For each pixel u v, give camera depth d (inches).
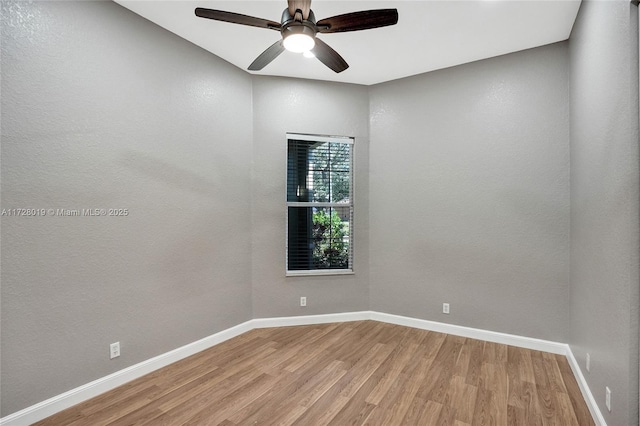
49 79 83.0
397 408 85.5
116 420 80.8
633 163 59.6
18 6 77.7
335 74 145.9
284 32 79.0
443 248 139.7
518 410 84.4
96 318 92.9
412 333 138.9
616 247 66.9
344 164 157.5
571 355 109.2
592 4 83.8
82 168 89.7
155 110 108.0
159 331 109.3
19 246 78.4
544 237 120.4
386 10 72.2
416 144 145.7
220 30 112.0
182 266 116.7
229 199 134.8
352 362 112.3
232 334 134.8
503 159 127.5
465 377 101.5
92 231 92.0
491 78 130.0
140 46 103.5
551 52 119.1
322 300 152.9
